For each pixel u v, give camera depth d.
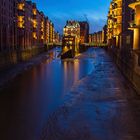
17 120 29.16
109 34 123.56
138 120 26.39
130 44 50.72
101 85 46.97
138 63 37.81
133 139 21.47
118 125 24.89
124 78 54.69
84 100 35.69
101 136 22.25
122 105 32.22
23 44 100.75
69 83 53.19
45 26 186.00
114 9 85.88
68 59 114.44
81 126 25.02
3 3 72.06
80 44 165.62
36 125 27.34
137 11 37.78
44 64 93.69
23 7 97.06
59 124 25.94
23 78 60.09
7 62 73.44
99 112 29.47
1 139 23.83
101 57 124.06
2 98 40.25
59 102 37.09
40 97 40.56
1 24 70.25
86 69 77.88
